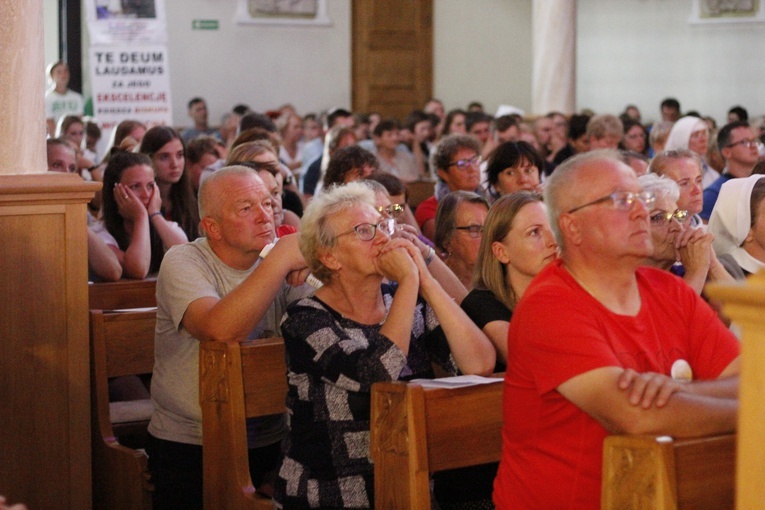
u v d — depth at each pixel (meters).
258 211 3.18
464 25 14.52
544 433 2.21
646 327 2.31
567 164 2.32
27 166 3.50
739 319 1.52
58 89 11.77
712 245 3.61
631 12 14.33
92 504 3.62
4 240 3.39
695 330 2.39
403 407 2.45
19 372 3.44
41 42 3.56
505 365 2.97
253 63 13.43
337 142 7.43
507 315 2.95
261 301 2.94
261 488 3.01
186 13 13.08
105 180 4.55
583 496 2.16
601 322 2.24
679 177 3.93
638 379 2.10
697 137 6.54
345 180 4.74
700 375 2.37
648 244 2.24
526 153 4.83
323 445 2.62
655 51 14.15
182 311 3.10
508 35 14.70
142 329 3.56
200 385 3.02
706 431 2.07
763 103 13.22
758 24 13.16
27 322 3.44
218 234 3.21
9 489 3.46
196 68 13.20
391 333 2.59
